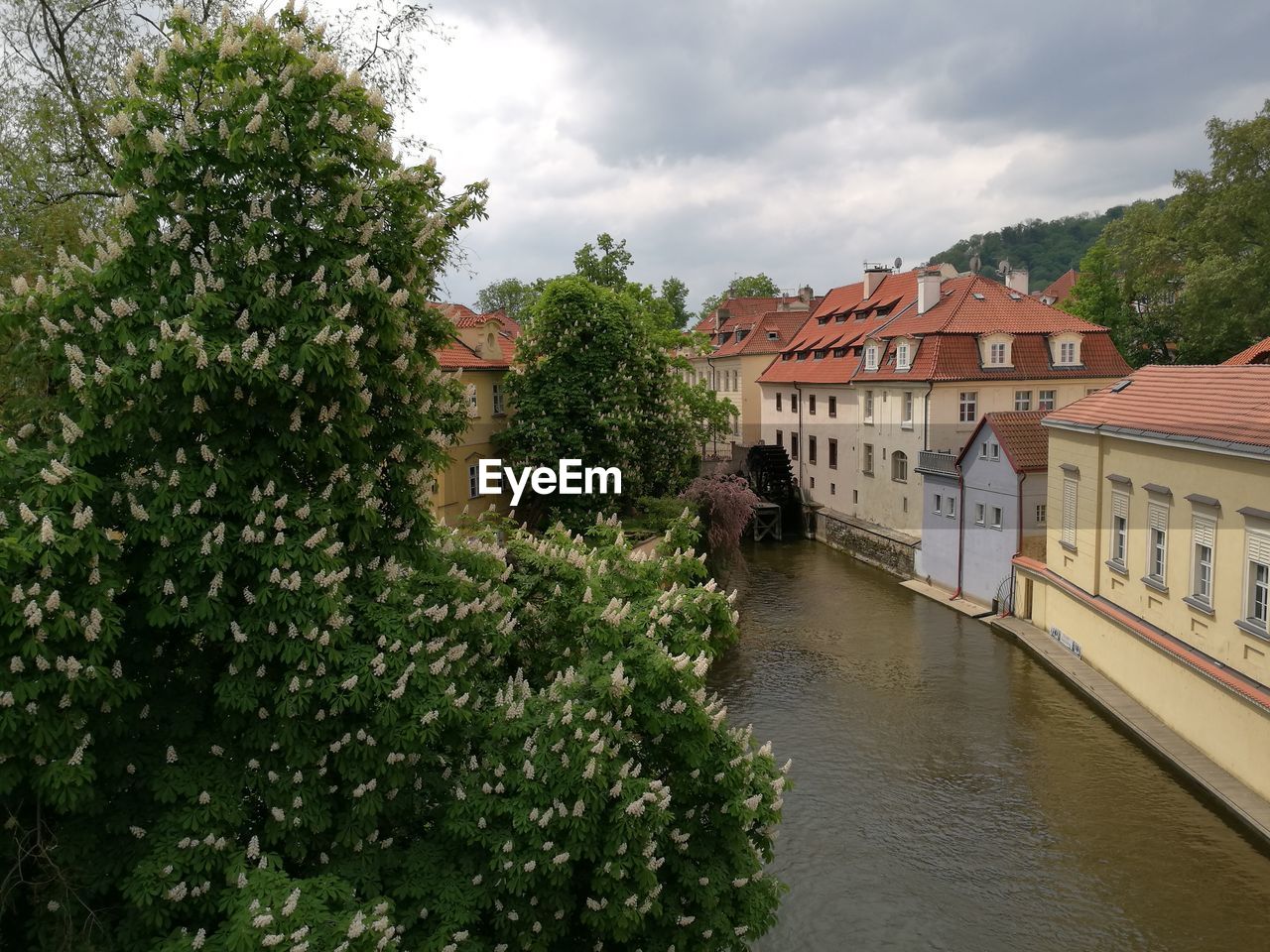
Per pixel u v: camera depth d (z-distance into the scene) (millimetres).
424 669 7629
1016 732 20828
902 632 28891
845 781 18719
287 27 8320
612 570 11320
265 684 7250
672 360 37906
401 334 8219
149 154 7328
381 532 8836
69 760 6297
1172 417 20312
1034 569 27734
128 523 7008
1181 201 44938
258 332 7164
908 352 37625
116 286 7199
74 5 15984
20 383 10492
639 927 8367
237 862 6793
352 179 8227
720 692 23969
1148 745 19469
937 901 14609
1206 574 18594
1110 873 15156
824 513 45000
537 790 7855
